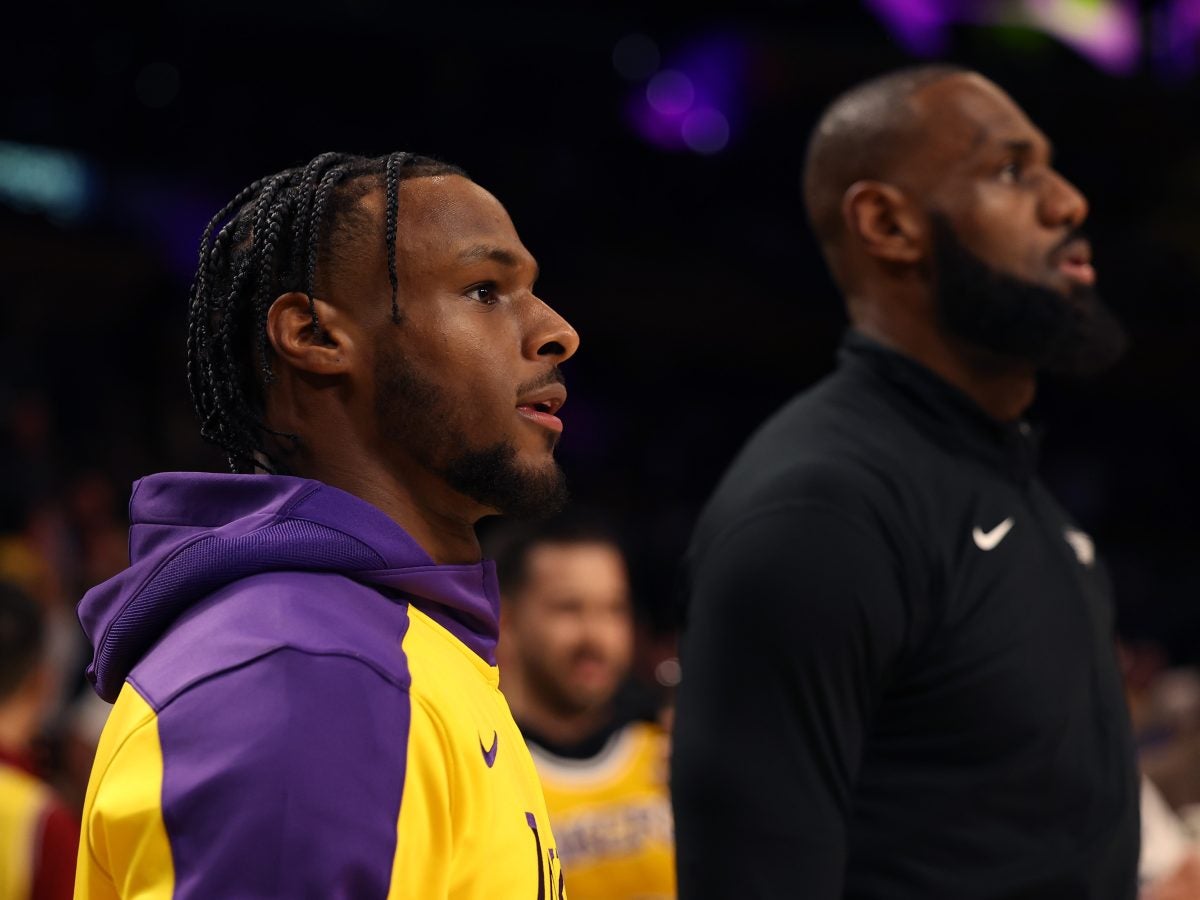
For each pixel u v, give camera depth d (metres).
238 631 1.22
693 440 14.17
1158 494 15.40
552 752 3.39
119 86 11.65
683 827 1.96
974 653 2.02
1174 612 12.99
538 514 1.48
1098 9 13.52
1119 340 2.29
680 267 14.17
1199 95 13.91
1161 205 14.87
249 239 1.49
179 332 11.14
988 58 13.51
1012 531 2.13
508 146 13.34
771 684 1.93
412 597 1.39
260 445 1.50
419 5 12.35
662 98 13.63
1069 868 2.00
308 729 1.15
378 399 1.43
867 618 1.95
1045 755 2.02
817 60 13.64
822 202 2.40
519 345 1.47
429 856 1.22
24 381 9.93
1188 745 4.43
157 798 1.15
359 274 1.44
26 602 3.10
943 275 2.23
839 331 14.84
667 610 10.45
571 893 3.27
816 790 1.92
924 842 1.98
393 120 12.79
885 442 2.12
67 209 11.33
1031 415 15.71
